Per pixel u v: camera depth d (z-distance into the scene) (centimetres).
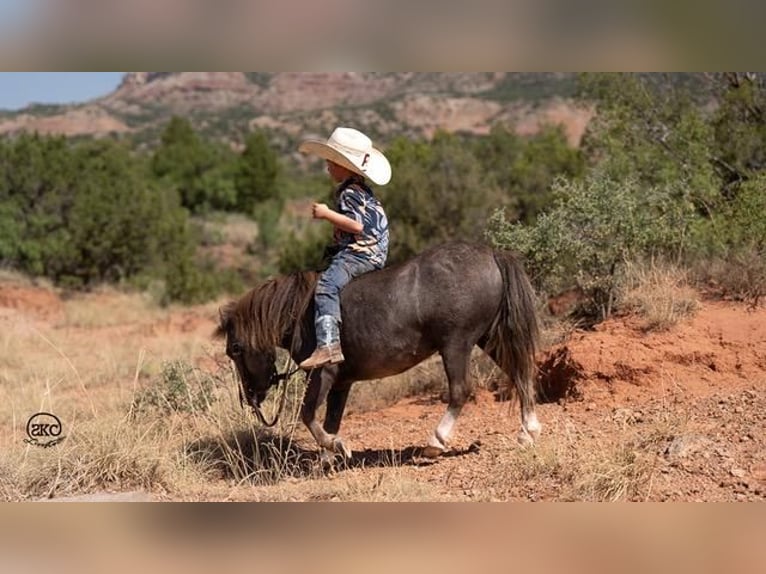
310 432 794
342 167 739
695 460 662
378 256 739
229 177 4697
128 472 729
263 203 4594
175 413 896
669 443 697
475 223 2072
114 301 2242
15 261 2573
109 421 833
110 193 2627
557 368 888
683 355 845
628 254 992
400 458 766
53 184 2711
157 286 2403
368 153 734
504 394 911
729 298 955
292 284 746
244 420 857
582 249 977
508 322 714
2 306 2133
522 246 995
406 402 974
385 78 11912
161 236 2703
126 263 2605
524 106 9375
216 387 943
